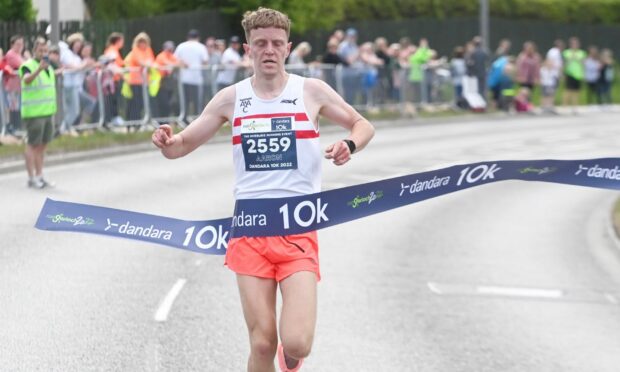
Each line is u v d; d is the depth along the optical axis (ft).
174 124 126.31
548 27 249.34
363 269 61.82
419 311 51.75
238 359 42.11
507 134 152.46
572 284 59.72
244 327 47.11
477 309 52.70
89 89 115.34
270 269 31.50
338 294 55.01
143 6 173.78
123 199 82.84
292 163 31.83
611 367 42.96
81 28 135.54
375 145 132.87
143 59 122.01
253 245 31.50
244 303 31.50
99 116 117.19
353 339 46.03
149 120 123.34
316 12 195.62
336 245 69.62
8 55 104.68
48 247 64.18
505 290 57.47
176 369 40.60
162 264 60.70
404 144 134.72
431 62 172.45
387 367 41.96
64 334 45.29
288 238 31.50
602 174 32.63
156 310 49.93
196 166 105.60
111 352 42.70
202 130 32.37
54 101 86.84
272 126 31.78
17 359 41.50
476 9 239.91
